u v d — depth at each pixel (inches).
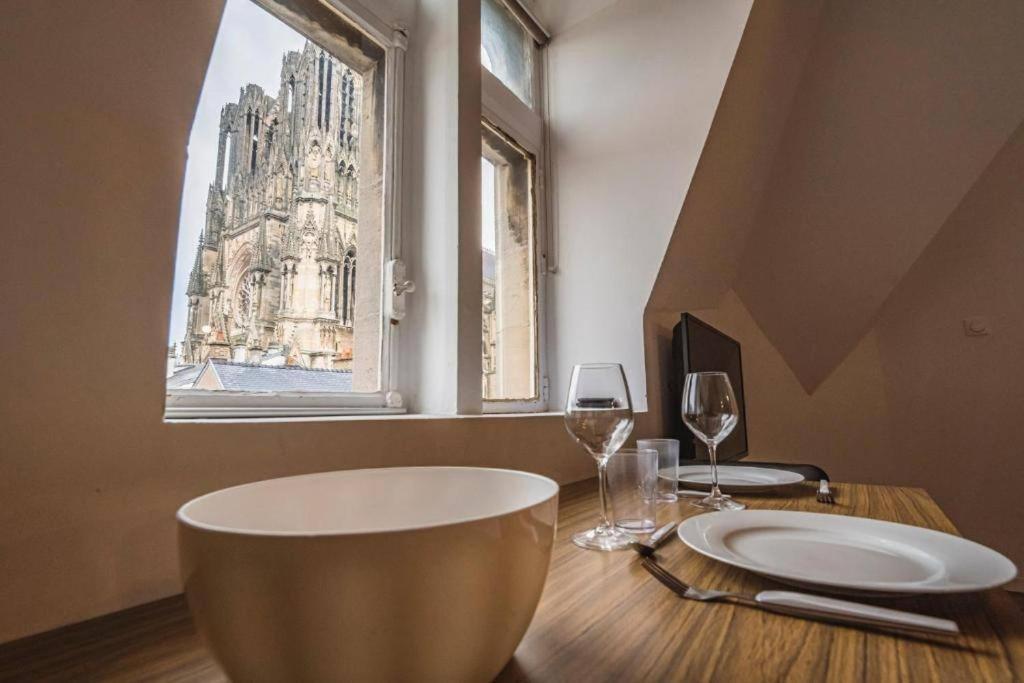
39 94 14.9
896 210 86.4
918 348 102.3
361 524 14.6
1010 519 93.0
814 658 11.3
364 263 36.7
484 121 55.7
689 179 56.8
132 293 16.7
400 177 39.4
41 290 14.7
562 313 64.5
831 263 95.3
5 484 13.7
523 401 58.8
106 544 15.4
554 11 67.9
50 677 11.4
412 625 7.8
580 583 16.9
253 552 7.4
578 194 64.6
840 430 106.1
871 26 73.7
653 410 61.7
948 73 73.7
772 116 76.7
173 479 17.1
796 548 18.9
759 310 104.3
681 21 58.7
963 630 12.7
